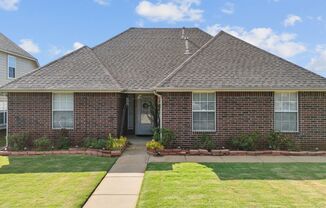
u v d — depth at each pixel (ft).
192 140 48.19
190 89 47.21
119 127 53.42
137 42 68.08
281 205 24.03
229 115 48.06
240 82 48.03
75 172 34.60
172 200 25.14
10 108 49.98
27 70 91.30
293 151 45.39
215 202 24.67
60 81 50.55
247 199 25.38
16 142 48.06
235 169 35.88
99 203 25.40
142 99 64.90
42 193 27.20
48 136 50.01
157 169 35.94
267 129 47.93
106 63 60.90
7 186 29.22
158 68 59.31
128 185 30.17
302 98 48.03
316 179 31.60
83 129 49.96
